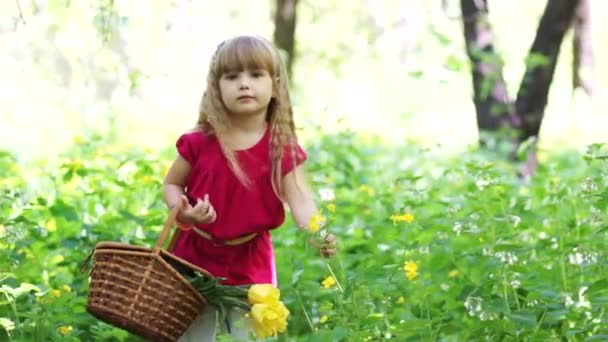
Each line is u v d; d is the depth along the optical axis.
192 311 5.45
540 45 13.45
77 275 7.54
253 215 5.86
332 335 5.45
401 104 27.89
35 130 20.70
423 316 6.81
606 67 30.98
